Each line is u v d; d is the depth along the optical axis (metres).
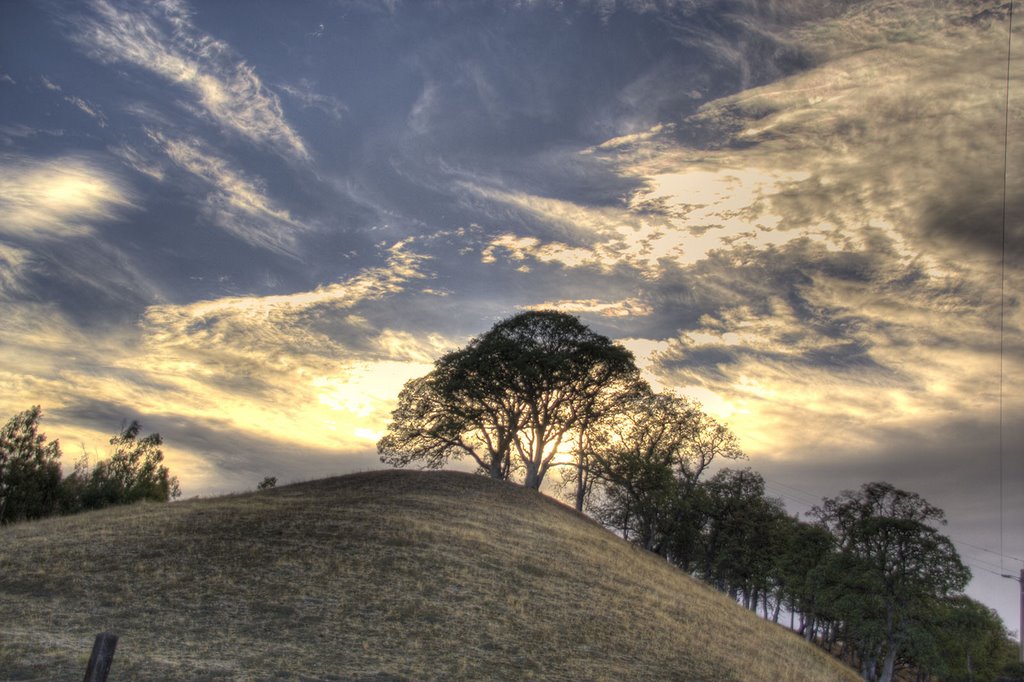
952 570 59.88
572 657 24.45
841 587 63.19
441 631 24.34
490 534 40.22
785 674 30.17
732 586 78.38
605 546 49.59
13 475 55.66
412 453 72.00
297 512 39.53
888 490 65.88
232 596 25.08
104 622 21.66
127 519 37.38
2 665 17.03
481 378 67.06
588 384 67.62
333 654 21.02
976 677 81.81
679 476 74.88
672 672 25.36
